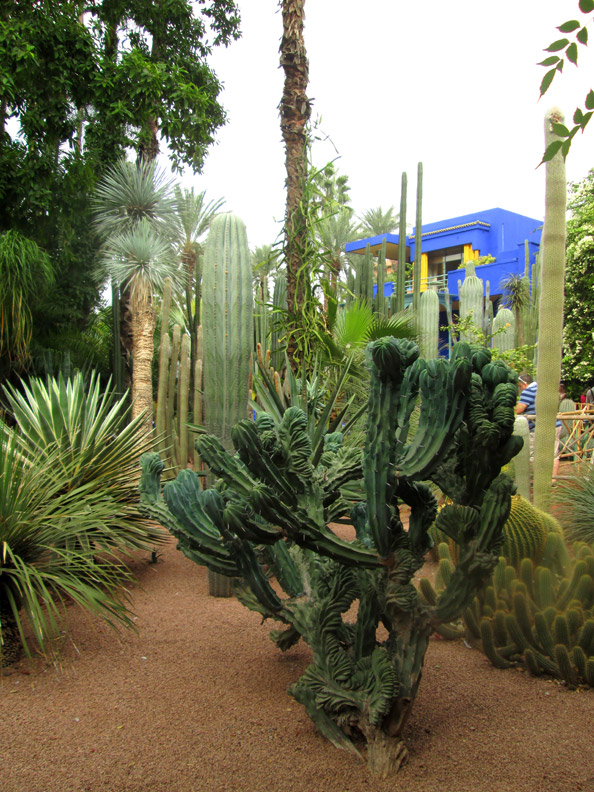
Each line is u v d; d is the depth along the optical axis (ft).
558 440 21.94
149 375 26.73
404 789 7.04
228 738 8.15
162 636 12.01
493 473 7.30
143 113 32.30
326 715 8.07
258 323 23.88
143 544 16.29
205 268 14.73
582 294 45.91
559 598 11.13
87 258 31.60
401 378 6.94
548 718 8.73
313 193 18.70
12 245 23.27
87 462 15.20
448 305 55.06
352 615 12.84
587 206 47.75
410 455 7.11
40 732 8.34
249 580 8.27
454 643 11.84
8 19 28.91
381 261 28.86
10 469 11.74
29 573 10.87
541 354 16.22
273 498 6.80
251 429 6.80
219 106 39.73
